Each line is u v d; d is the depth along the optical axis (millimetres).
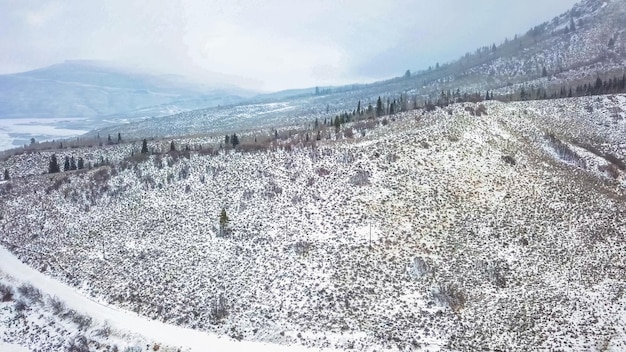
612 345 44375
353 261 56188
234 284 54625
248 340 46562
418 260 55250
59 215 80562
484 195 68875
